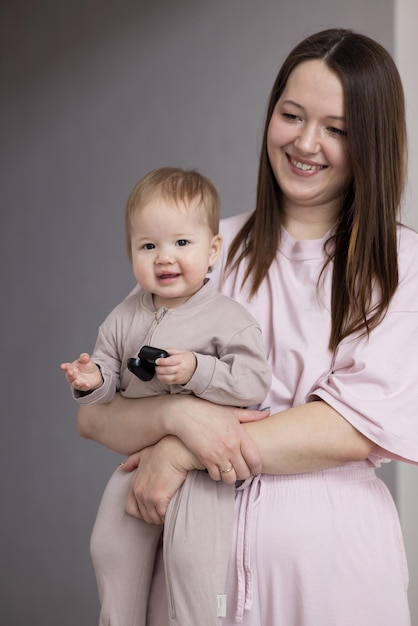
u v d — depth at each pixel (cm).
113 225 382
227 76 355
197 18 360
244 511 184
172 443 181
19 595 405
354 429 180
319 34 195
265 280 201
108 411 190
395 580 189
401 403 182
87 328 390
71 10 386
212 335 179
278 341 194
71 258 393
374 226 191
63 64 390
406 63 314
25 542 404
